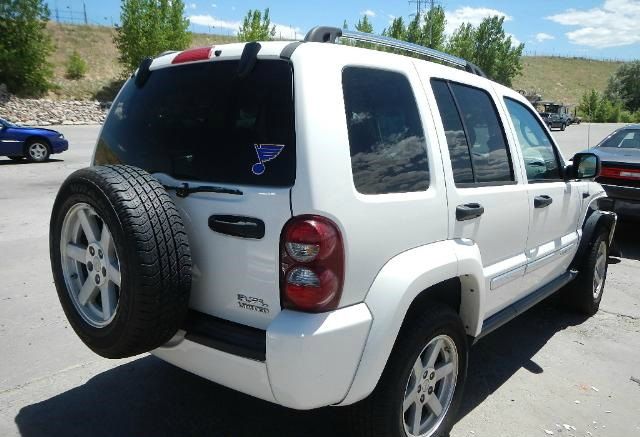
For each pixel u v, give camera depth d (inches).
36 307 191.2
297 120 88.4
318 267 85.2
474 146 126.0
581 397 142.9
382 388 98.1
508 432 125.6
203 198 96.2
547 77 4185.5
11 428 120.9
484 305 122.0
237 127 96.2
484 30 2488.9
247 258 91.1
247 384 92.2
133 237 88.6
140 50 1584.6
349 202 89.1
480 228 121.3
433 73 118.2
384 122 100.9
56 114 1282.0
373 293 92.6
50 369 148.3
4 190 429.7
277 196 87.5
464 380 120.8
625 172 279.9
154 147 108.1
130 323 91.4
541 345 175.3
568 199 171.9
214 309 97.7
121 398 134.6
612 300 220.1
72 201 98.7
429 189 106.9
